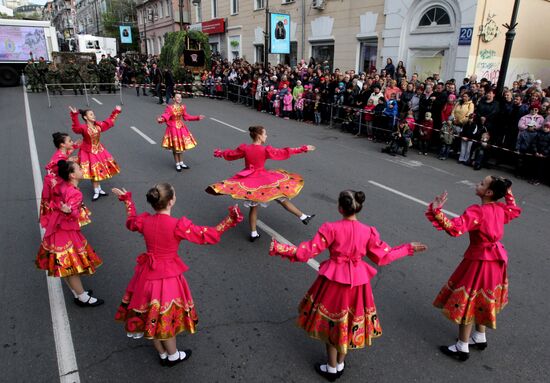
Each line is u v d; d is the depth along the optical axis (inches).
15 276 195.8
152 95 882.1
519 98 393.7
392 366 144.1
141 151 426.3
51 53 969.5
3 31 917.2
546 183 359.6
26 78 910.4
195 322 139.6
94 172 279.7
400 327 164.2
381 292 187.8
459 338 146.6
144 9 1817.2
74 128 271.3
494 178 137.6
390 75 583.2
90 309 172.6
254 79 740.7
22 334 156.6
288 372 140.6
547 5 585.9
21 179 333.7
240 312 171.6
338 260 126.0
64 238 159.3
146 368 141.3
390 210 282.5
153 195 128.3
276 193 219.3
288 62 886.4
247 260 213.3
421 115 463.5
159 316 128.3
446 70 557.0
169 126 350.0
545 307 178.5
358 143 488.4
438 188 332.5
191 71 887.7
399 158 426.9
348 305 125.8
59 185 159.6
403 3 594.9
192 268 205.0
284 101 635.5
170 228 129.0
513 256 223.8
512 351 152.3
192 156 410.6
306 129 564.4
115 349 150.0
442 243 235.5
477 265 139.3
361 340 127.3
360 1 673.6
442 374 140.8
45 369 139.9
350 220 128.2
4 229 245.3
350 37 708.7
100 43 1518.2
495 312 140.2
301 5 807.7
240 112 696.4
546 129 348.8
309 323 131.5
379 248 127.3
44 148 424.5
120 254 217.0
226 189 219.9
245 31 1017.5
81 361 143.7
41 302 176.9
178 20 1462.8
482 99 405.1
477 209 137.8
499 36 537.3
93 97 820.0
